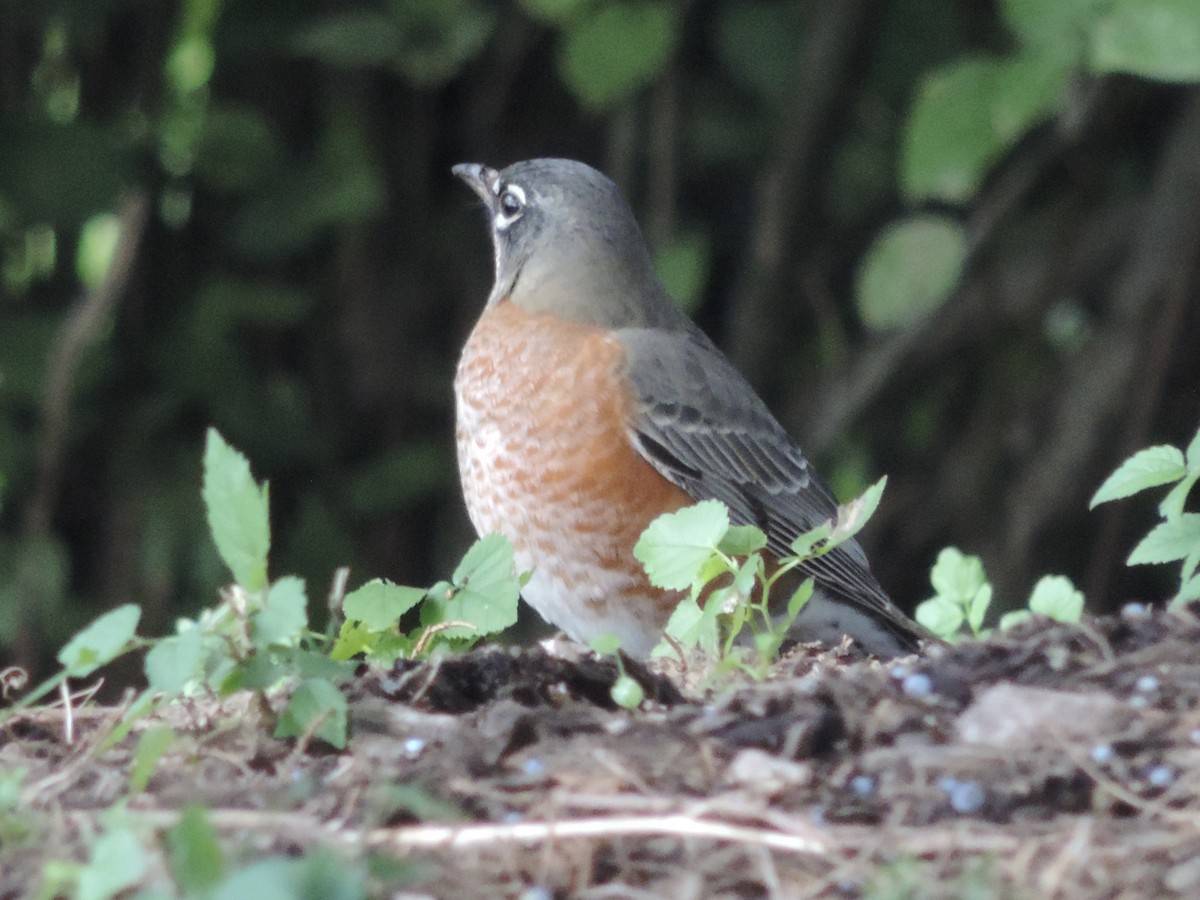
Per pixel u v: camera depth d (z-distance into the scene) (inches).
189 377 500.4
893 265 445.1
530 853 168.2
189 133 494.6
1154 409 497.7
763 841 168.6
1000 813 177.5
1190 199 490.0
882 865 165.8
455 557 519.8
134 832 160.1
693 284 482.6
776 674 231.1
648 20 446.9
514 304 335.0
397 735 198.5
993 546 516.4
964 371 525.7
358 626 236.1
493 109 530.9
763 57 501.7
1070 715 188.9
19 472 490.3
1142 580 527.2
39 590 480.7
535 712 196.4
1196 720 188.9
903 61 500.4
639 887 165.3
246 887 137.8
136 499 499.2
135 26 497.4
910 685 200.7
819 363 526.3
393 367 531.5
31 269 504.1
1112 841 168.6
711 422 337.1
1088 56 374.3
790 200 507.5
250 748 201.3
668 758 186.4
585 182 344.2
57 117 481.4
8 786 179.6
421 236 534.0
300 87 513.3
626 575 318.3
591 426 319.6
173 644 195.0
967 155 390.0
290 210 483.8
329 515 511.8
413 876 154.4
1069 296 511.2
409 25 462.3
